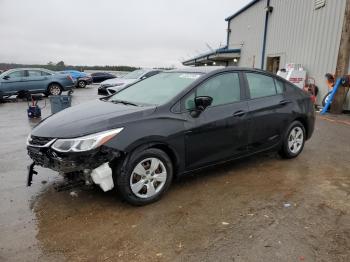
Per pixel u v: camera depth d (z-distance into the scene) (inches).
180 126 151.7
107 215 136.9
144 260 107.7
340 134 295.6
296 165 203.2
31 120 377.1
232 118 171.6
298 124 214.1
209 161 167.5
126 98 181.3
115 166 138.3
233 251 112.1
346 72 426.3
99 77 1300.4
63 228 126.7
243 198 154.0
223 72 177.2
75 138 131.6
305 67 541.0
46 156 136.9
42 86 628.1
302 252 111.7
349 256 109.9
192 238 120.1
